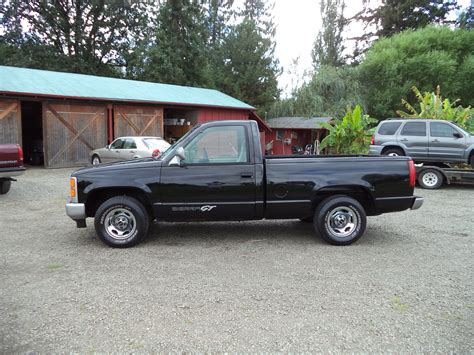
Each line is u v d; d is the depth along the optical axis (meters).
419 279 4.46
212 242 5.93
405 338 3.21
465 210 8.59
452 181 11.88
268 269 4.77
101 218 5.58
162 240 6.04
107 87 18.62
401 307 3.75
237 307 3.74
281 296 3.99
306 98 29.39
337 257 5.24
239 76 32.56
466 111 15.85
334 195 5.89
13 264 4.94
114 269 4.76
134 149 14.02
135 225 5.64
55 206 8.75
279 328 3.36
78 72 34.81
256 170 5.68
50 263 4.98
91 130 17.05
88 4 34.97
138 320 3.49
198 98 21.25
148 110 18.73
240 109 22.08
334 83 29.53
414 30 37.81
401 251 5.53
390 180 5.75
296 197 5.71
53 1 34.12
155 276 4.53
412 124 13.38
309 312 3.64
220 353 3.00
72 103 16.41
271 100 32.16
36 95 14.90
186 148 5.70
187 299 3.91
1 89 14.22
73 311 3.66
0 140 14.66
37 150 17.53
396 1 41.56
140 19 37.28
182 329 3.34
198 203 5.66
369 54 33.31
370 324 3.43
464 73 31.03
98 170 5.67
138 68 33.97
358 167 5.74
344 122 14.67
